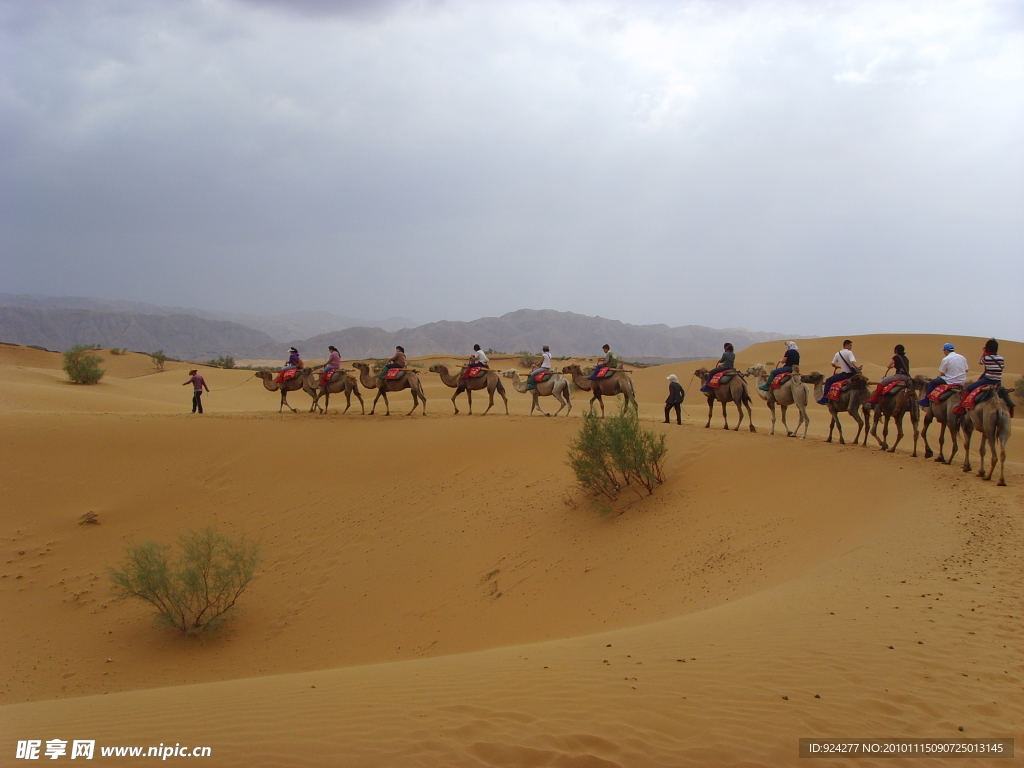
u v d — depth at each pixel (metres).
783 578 11.96
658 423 25.00
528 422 25.27
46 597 18.08
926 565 10.46
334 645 15.52
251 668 14.79
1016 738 5.62
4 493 22.45
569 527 18.12
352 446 25.02
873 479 15.88
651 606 13.16
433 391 51.41
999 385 14.84
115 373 84.19
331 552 19.64
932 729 5.80
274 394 55.75
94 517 21.47
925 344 77.94
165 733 6.43
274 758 5.49
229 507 22.23
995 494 13.63
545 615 14.48
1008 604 8.57
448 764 5.27
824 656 7.36
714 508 16.78
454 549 18.48
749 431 22.22
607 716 6.12
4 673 14.73
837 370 20.05
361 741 5.79
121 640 16.12
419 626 15.58
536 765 5.23
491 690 7.08
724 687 6.72
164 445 25.30
